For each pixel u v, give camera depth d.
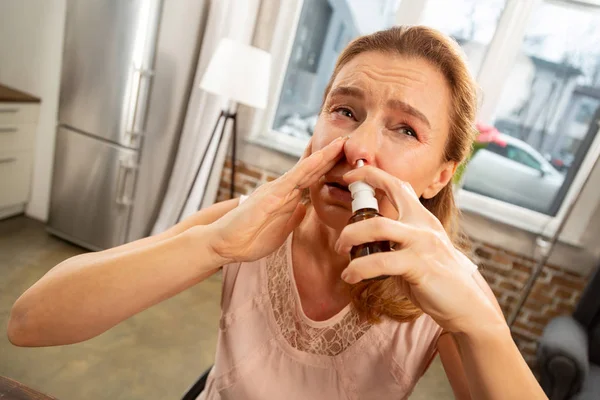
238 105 2.80
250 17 2.60
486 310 0.48
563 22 2.47
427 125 0.57
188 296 2.46
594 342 2.19
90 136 2.49
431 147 0.58
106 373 1.77
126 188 2.52
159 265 0.56
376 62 0.57
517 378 0.49
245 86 2.16
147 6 2.20
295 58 2.95
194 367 1.93
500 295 2.62
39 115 2.73
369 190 0.50
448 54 0.58
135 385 1.75
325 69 2.93
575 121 2.56
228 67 2.14
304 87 2.99
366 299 0.69
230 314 0.73
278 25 2.75
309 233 0.73
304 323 0.71
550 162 2.64
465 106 0.60
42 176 2.82
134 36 2.25
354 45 0.62
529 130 2.65
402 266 0.44
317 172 0.56
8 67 2.71
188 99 2.58
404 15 2.63
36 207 2.88
